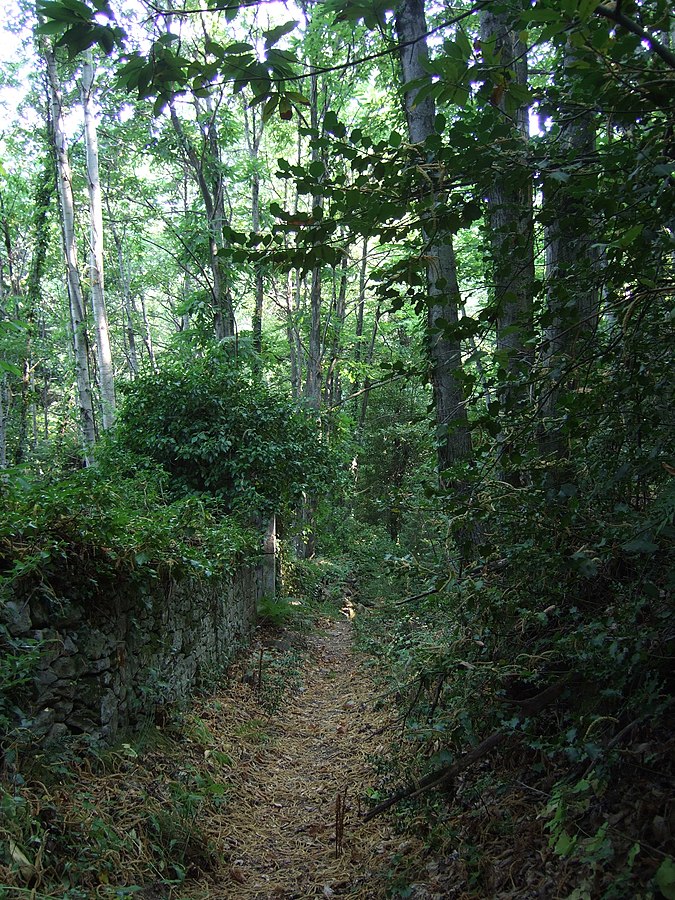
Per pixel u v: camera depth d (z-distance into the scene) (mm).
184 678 6133
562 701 3400
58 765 3645
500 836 3084
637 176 2332
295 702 8156
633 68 2074
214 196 14148
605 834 2326
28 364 16984
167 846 3859
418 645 4395
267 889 3848
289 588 14672
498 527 3412
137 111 14023
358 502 22656
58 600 3771
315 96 14383
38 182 16547
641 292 2471
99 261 13570
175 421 10203
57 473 7473
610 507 2943
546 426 3246
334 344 20125
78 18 2146
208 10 2213
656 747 2512
